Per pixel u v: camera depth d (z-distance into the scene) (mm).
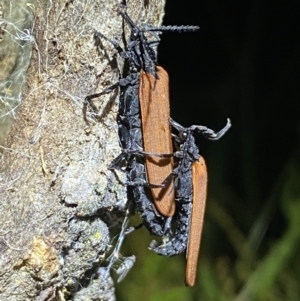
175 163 148
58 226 140
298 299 196
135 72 143
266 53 217
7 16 143
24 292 140
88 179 141
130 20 141
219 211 211
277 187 208
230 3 211
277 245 199
